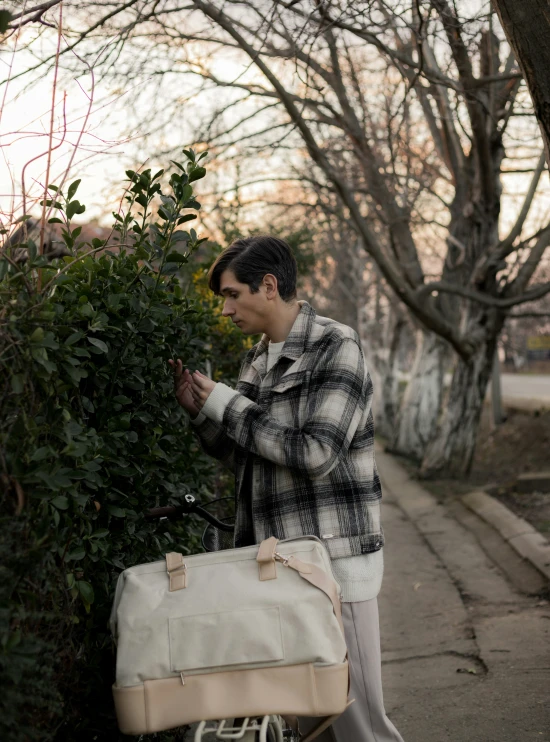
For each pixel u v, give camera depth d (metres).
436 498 12.05
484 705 4.04
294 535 2.39
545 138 3.80
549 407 17.38
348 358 2.42
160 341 2.72
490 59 8.90
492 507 9.80
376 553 2.46
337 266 27.58
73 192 2.44
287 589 2.05
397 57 6.27
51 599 2.06
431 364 18.28
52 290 2.13
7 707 1.75
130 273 2.60
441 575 7.21
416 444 18.09
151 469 2.71
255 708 1.97
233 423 2.39
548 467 14.04
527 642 5.01
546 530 8.14
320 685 1.98
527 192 11.84
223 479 5.15
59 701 2.06
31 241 2.04
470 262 13.31
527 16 3.57
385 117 10.93
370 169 10.56
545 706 3.93
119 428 2.44
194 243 2.76
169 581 2.11
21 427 1.88
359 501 2.44
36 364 1.96
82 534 2.27
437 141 12.95
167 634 2.02
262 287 2.50
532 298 11.44
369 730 2.44
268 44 6.30
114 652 2.31
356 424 2.39
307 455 2.28
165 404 2.82
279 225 11.80
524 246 12.14
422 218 12.77
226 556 2.14
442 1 5.45
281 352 2.48
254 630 2.00
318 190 11.95
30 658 1.77
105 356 2.46
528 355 56.91
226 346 5.40
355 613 2.40
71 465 2.15
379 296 28.16
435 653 5.03
